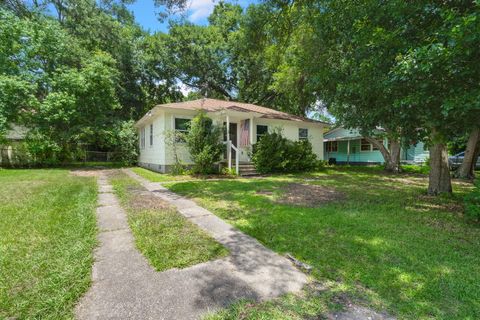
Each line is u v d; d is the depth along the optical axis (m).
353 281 2.37
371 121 5.29
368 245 3.17
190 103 12.80
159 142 11.77
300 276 2.46
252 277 2.42
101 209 4.77
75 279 2.27
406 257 2.83
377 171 13.80
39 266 2.46
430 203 5.60
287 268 2.61
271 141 11.69
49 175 9.56
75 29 17.98
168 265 2.61
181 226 3.78
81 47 16.89
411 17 4.14
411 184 8.74
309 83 7.76
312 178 10.21
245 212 4.68
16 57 13.68
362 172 13.14
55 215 4.10
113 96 16.28
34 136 13.30
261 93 24.06
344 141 22.48
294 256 2.87
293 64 11.68
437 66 3.38
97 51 16.70
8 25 13.12
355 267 2.61
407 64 3.48
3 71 12.95
